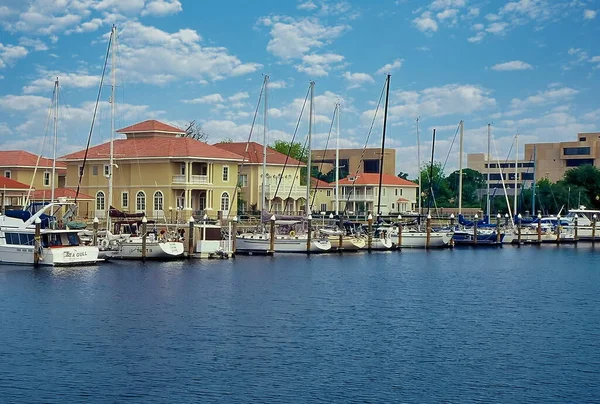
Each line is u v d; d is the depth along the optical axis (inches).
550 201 6648.6
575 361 1717.5
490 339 1909.4
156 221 3885.3
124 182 4598.9
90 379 1535.4
